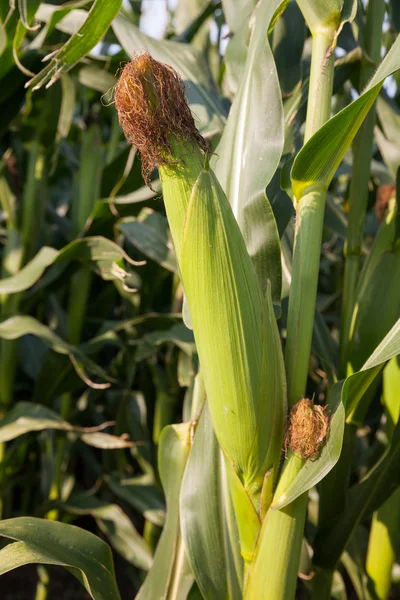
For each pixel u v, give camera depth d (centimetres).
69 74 129
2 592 188
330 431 71
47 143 143
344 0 76
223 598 81
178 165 71
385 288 93
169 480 92
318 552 95
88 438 128
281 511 73
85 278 155
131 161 111
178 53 102
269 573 73
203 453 86
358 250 98
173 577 89
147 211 130
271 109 83
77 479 228
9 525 80
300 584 168
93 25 81
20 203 146
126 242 173
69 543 81
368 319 94
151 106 70
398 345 71
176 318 128
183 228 71
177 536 90
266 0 86
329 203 127
